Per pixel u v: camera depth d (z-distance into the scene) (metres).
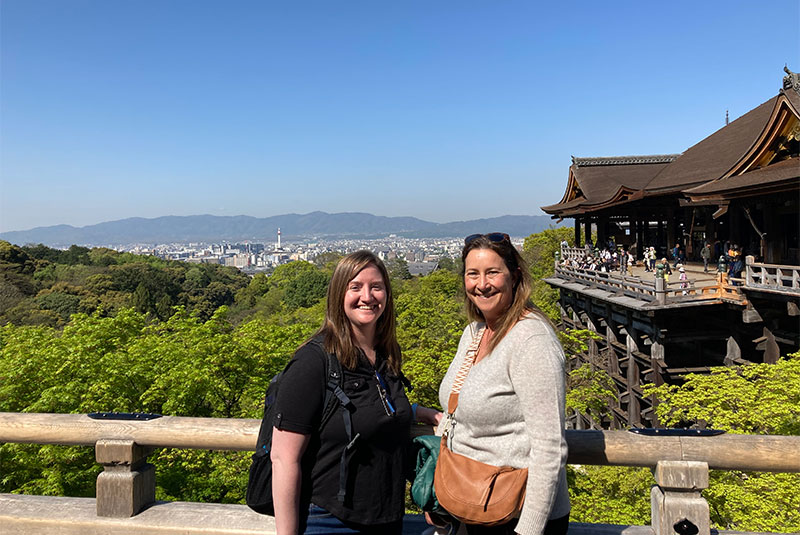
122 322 16.59
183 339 16.03
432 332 23.58
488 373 2.09
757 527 7.52
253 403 14.38
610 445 2.55
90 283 75.62
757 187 14.00
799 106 13.98
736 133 24.58
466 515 2.02
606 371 19.72
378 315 2.26
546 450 1.94
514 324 2.11
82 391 12.98
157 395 13.40
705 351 19.23
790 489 7.60
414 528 2.84
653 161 34.88
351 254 2.26
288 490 2.04
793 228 16.58
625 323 18.30
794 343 13.68
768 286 13.40
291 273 91.25
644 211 30.17
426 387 15.95
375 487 2.17
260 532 2.84
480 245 2.19
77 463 12.22
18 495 3.21
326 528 2.16
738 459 2.51
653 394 15.52
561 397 1.98
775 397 9.28
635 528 2.74
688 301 15.21
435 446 2.37
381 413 2.16
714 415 9.81
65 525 2.96
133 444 2.92
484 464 2.07
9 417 2.98
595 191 31.00
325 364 2.15
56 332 18.27
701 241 25.59
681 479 2.52
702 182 20.33
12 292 66.44
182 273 97.12
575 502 10.45
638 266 27.48
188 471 13.59
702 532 2.53
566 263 27.91
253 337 15.66
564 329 27.06
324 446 2.14
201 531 2.86
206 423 2.88
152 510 3.01
